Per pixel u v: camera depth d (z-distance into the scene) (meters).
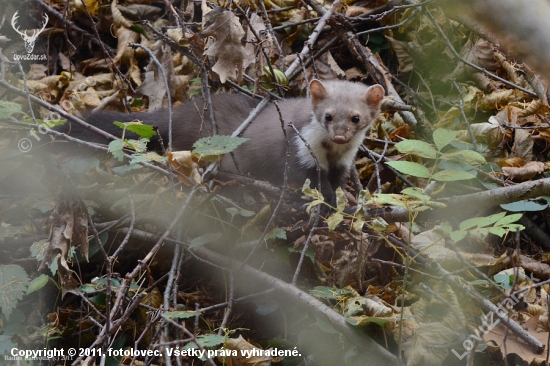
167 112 11.74
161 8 14.84
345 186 11.65
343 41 13.08
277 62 13.20
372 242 9.51
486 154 11.90
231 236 9.78
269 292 8.84
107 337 7.42
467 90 13.26
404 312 8.40
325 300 9.07
